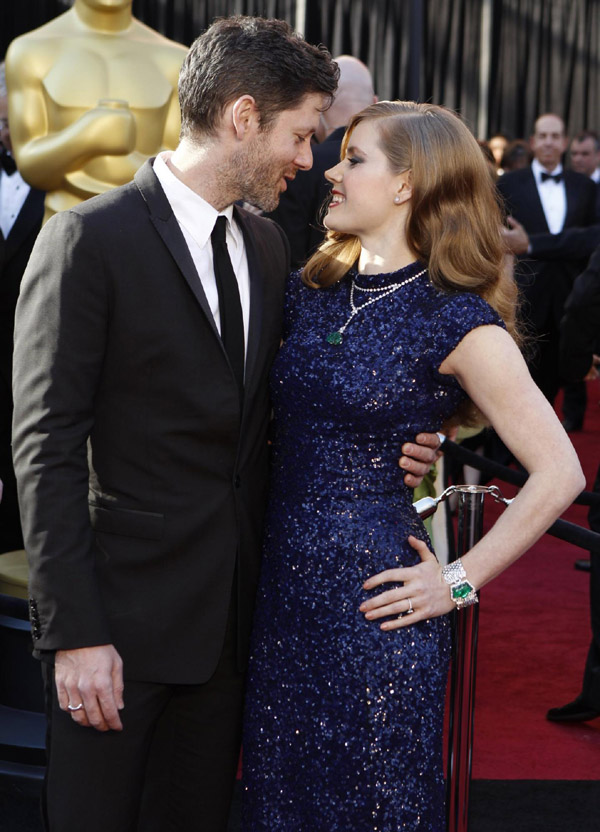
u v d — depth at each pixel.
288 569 1.79
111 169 2.98
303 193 3.25
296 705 1.79
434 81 11.27
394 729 1.74
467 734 2.18
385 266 1.82
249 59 1.72
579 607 4.22
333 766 1.76
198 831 1.95
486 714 3.23
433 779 1.78
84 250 1.67
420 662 1.75
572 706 3.15
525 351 2.22
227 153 1.76
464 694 2.16
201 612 1.78
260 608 1.84
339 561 1.76
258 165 1.77
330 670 1.75
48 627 1.67
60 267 1.67
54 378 1.66
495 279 1.81
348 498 1.77
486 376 1.70
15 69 3.03
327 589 1.76
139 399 1.73
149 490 1.75
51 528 1.66
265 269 1.89
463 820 2.21
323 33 10.78
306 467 1.80
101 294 1.67
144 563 1.75
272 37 1.75
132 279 1.69
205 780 1.92
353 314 1.80
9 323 3.70
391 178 1.78
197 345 1.73
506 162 7.71
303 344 1.81
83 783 1.76
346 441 1.77
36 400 1.67
